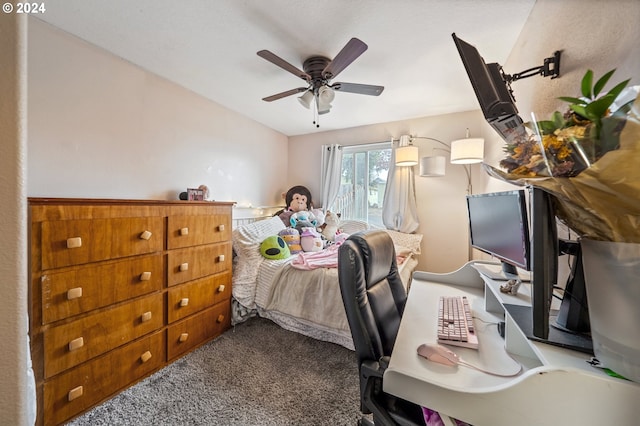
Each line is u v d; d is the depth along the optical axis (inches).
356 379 63.5
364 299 38.2
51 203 46.3
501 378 29.0
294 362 69.8
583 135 21.5
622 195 19.9
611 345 21.0
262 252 96.5
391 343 42.1
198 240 75.4
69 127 67.4
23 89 13.7
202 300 76.8
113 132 76.5
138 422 49.9
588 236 23.0
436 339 38.1
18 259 13.7
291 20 60.9
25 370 14.1
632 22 29.2
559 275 41.6
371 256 42.7
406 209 126.7
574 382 21.4
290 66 68.8
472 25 62.1
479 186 116.8
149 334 62.9
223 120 115.3
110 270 55.1
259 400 56.1
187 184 99.4
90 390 52.0
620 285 20.2
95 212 52.6
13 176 13.5
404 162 113.1
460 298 51.4
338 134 149.6
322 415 52.4
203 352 73.6
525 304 36.2
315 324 80.2
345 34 65.6
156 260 64.4
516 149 28.7
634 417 19.7
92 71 71.4
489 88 41.6
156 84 88.0
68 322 48.8
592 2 36.9
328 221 131.9
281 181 157.4
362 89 78.6
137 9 57.7
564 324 29.0
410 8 56.7
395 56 75.2
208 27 63.6
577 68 40.7
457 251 122.1
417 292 58.0
